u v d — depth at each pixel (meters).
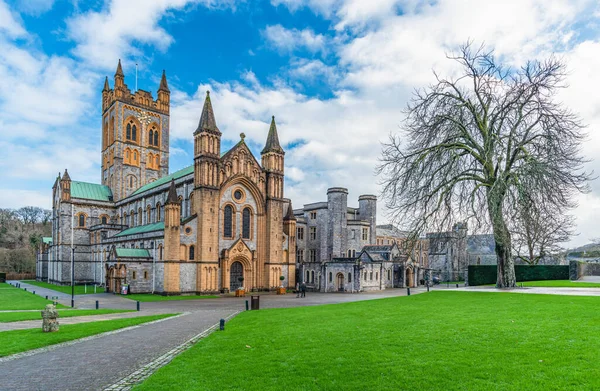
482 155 42.91
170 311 39.97
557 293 36.00
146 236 70.00
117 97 100.88
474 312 24.88
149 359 18.05
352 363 14.81
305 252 98.44
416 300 35.78
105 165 108.19
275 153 75.94
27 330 26.77
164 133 108.56
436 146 40.31
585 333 17.02
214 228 65.56
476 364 13.81
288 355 16.48
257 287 71.56
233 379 13.70
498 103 41.84
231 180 69.00
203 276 63.50
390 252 84.69
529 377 12.28
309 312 31.23
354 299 53.59
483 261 110.38
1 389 14.11
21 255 143.12
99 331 26.06
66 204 96.25
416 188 39.62
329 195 94.06
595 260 105.44
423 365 14.05
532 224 37.47
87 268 97.62
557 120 37.88
